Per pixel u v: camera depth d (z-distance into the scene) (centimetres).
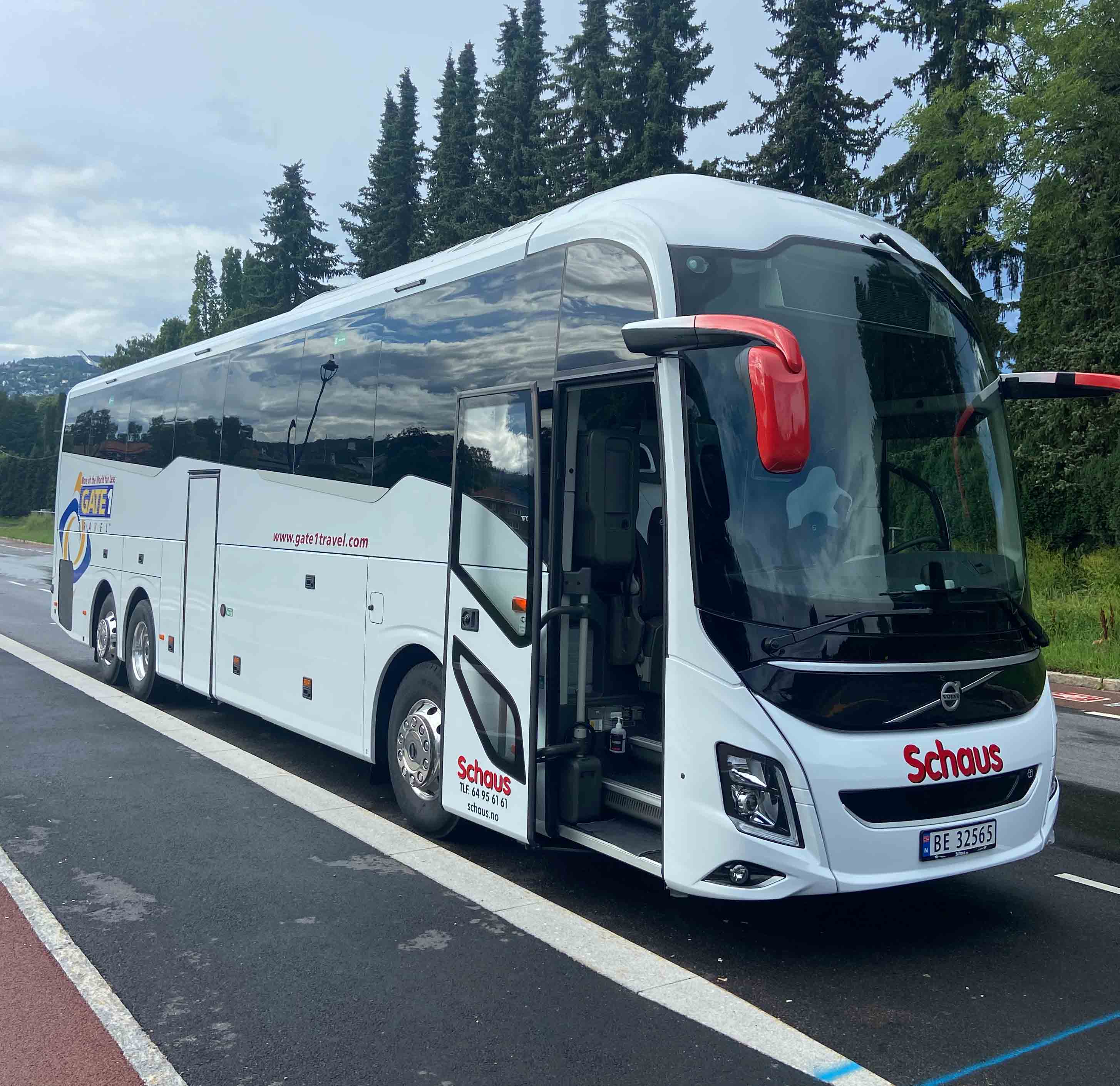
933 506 494
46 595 2491
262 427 862
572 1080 361
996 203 2161
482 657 571
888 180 2855
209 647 943
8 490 9994
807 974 456
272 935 487
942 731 456
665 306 468
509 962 460
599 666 545
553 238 554
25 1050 377
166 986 432
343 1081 358
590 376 511
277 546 824
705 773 444
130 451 1167
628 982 441
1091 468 2002
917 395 507
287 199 5334
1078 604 1825
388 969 451
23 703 1073
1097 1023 412
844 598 446
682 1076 364
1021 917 537
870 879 436
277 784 773
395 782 670
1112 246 2064
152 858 595
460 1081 359
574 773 520
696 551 452
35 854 598
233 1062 371
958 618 471
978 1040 396
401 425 670
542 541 533
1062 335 2114
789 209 525
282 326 854
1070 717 1228
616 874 588
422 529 640
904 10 3006
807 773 428
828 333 492
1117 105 1917
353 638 715
